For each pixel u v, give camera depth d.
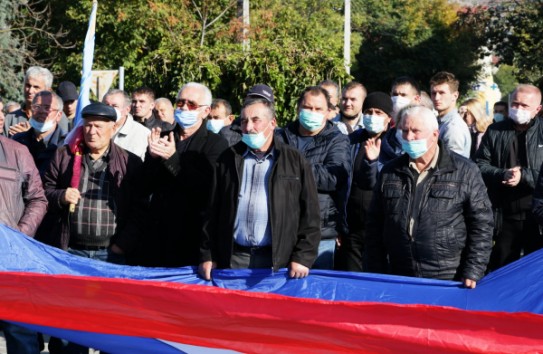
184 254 6.88
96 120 6.64
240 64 15.76
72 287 5.51
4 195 6.38
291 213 6.02
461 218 5.96
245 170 6.11
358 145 7.70
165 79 16.06
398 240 6.02
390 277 5.97
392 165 6.14
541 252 5.95
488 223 5.92
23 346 6.28
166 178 6.84
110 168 6.78
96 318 5.50
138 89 9.87
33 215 6.51
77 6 27.67
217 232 6.15
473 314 5.00
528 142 7.78
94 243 6.73
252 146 6.03
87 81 7.90
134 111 9.84
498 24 39.69
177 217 6.82
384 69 43.59
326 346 5.21
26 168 6.52
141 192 6.82
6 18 25.28
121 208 6.78
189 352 5.46
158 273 6.29
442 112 7.91
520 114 7.67
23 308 5.57
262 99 6.06
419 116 5.83
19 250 6.22
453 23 43.62
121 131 8.27
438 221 5.91
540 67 36.75
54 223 6.79
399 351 5.08
